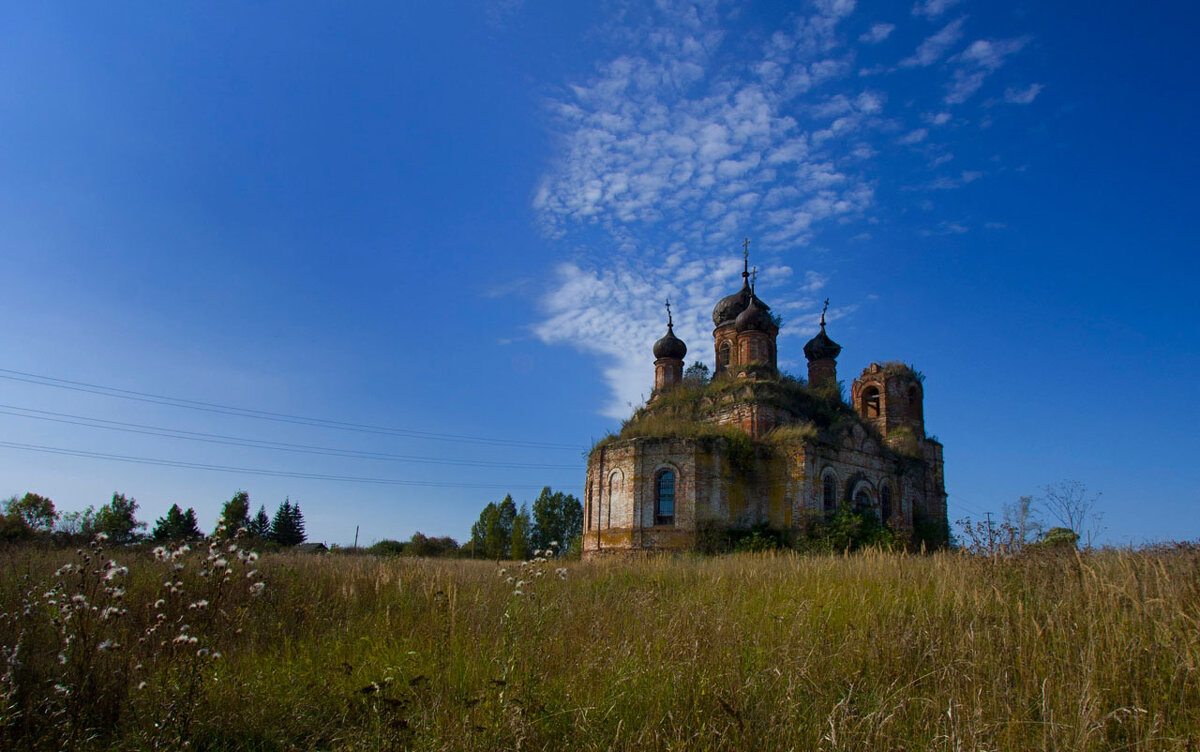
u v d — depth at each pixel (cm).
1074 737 544
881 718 577
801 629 836
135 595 975
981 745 523
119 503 6706
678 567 1989
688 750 547
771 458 3853
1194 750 536
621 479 3984
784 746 555
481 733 577
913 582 1184
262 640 900
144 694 666
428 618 985
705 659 712
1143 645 690
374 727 611
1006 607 841
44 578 1013
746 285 5225
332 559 1867
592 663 706
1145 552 1073
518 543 7850
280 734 633
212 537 979
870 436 4284
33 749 572
